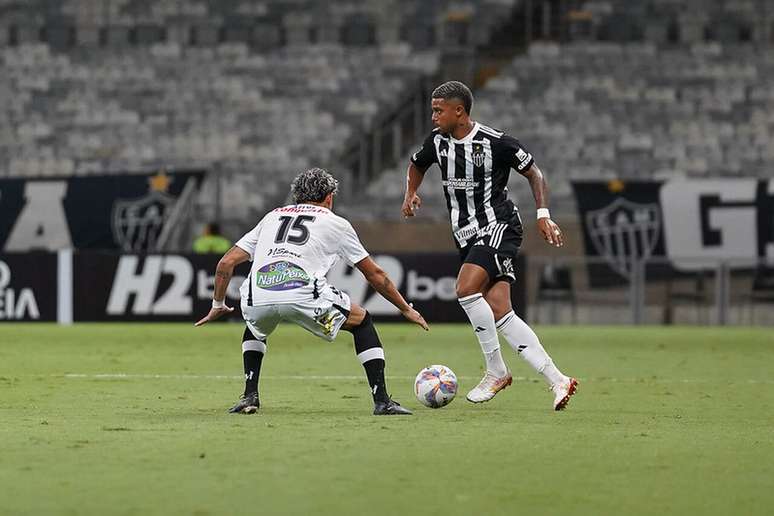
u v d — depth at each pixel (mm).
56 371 42562
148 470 19453
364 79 112188
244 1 119312
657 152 105875
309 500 16969
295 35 117875
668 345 63375
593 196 88062
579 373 44125
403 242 93750
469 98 29844
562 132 106938
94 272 78438
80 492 17547
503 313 30109
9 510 16281
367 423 26031
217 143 107125
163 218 84812
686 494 17766
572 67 112688
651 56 114125
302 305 26812
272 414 28031
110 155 107312
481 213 30000
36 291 78562
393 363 48188
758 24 117000
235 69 114062
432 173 101875
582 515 16219
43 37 118188
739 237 88062
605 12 117312
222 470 19469
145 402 31312
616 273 86812
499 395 34000
